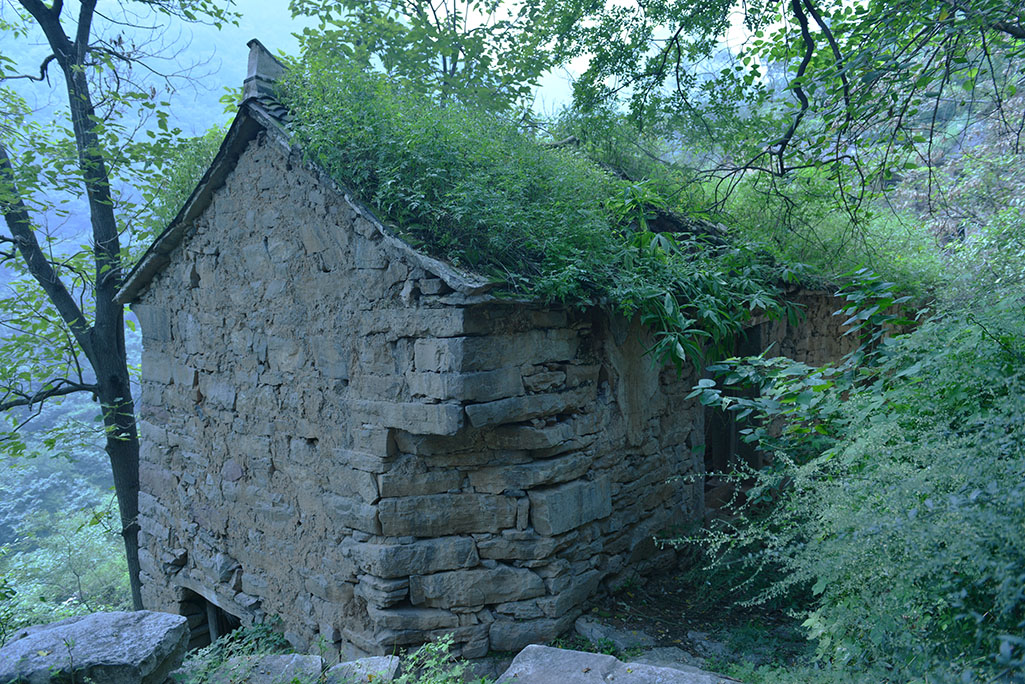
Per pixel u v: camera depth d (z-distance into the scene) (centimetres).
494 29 760
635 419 536
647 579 547
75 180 817
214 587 609
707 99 664
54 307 952
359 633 475
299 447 527
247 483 578
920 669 194
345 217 483
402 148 457
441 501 459
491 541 461
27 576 1370
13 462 901
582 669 294
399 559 453
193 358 638
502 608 459
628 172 718
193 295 635
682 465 601
